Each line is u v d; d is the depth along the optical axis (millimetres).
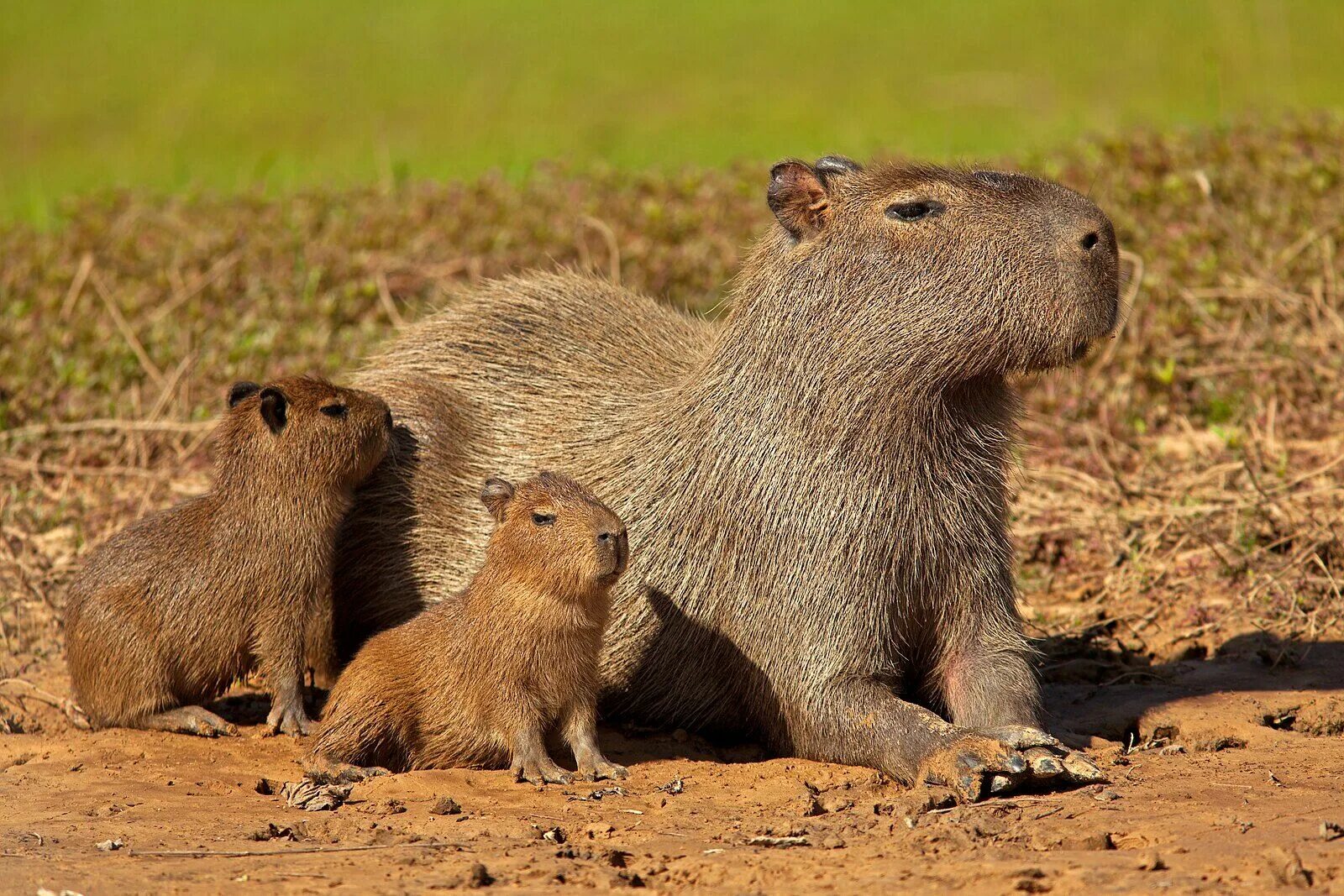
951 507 8852
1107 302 8523
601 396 10156
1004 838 7062
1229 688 9969
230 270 17703
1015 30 48500
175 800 8211
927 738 8320
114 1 59000
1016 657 9031
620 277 17109
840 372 8734
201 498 9688
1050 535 12727
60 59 49062
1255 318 15227
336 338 16391
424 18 55531
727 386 9156
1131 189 18125
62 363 15883
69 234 19250
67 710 10172
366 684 8859
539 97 41219
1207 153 18984
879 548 8711
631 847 7207
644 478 9508
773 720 9133
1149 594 11797
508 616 8461
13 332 16438
